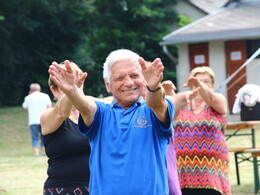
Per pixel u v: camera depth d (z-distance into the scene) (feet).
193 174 33.04
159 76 18.25
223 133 33.86
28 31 168.04
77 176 25.45
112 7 184.55
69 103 24.52
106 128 19.74
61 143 25.41
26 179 60.18
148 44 187.32
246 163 67.97
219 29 123.65
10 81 167.02
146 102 18.89
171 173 25.68
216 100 32.83
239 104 53.78
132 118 19.69
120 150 19.35
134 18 187.21
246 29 121.08
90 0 173.88
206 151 32.86
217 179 32.86
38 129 86.58
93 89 153.17
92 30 179.83
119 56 19.97
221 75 125.39
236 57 124.06
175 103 23.03
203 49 127.34
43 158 82.07
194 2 207.92
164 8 202.08
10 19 162.50
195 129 32.99
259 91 52.44
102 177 19.42
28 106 87.20
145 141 19.33
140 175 18.99
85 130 20.03
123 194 18.94
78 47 176.76
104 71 20.63
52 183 25.72
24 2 163.22
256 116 52.80
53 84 26.96
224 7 136.36
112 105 20.27
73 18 171.73
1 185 56.24
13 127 125.39
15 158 83.61
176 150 33.40
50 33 171.12
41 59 171.01
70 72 18.88
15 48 168.55
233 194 47.88
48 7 165.48
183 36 126.00
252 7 133.28
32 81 171.22
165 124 19.47
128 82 19.67
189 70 129.18
